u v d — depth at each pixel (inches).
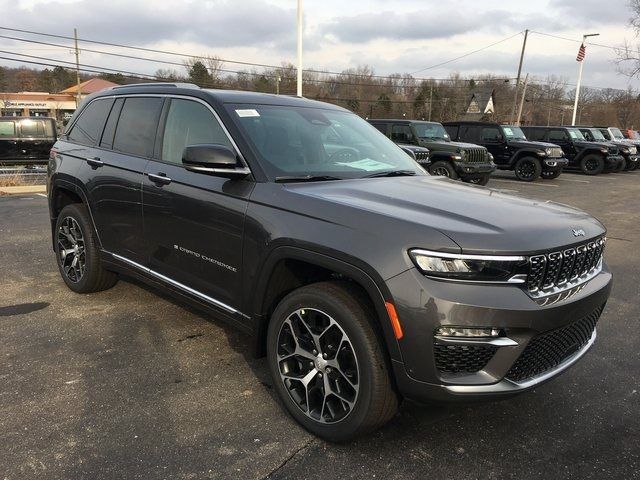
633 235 350.0
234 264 124.6
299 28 776.3
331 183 125.0
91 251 179.5
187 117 145.9
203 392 128.3
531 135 909.8
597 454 108.8
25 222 334.0
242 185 123.8
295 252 108.7
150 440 108.9
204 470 100.3
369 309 101.3
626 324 183.8
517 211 110.9
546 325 96.3
